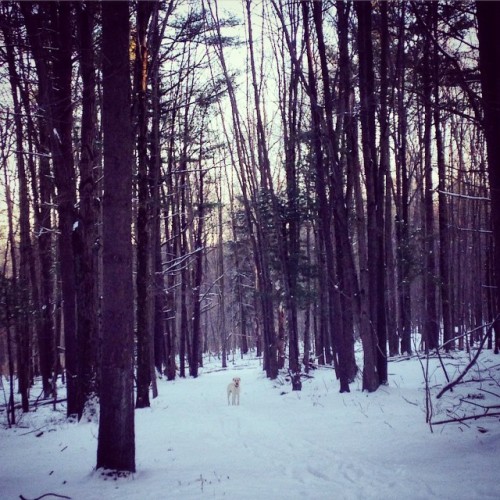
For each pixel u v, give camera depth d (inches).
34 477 284.4
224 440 379.2
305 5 601.9
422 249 912.3
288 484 245.0
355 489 231.5
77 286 507.2
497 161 275.4
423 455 287.7
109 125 277.3
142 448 359.3
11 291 517.7
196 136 974.4
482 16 272.1
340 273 737.6
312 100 600.4
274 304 1008.9
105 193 277.0
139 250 618.8
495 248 284.4
